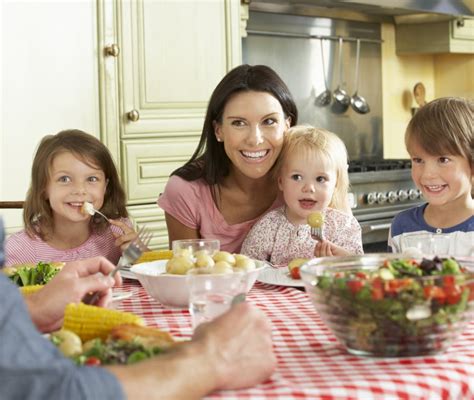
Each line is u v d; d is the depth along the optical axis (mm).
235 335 935
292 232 2049
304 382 953
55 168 2016
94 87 3014
